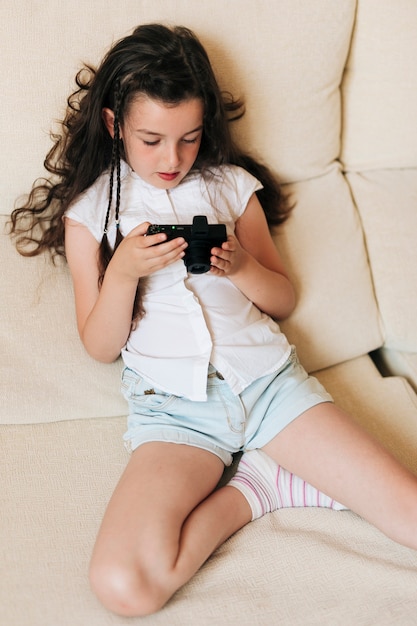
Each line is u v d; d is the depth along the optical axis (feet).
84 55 3.77
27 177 3.93
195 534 3.15
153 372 3.59
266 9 4.02
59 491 3.45
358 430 3.53
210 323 3.64
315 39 4.14
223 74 4.03
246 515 3.41
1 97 3.73
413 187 4.70
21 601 2.97
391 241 4.51
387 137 4.64
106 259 3.72
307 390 3.69
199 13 3.91
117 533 3.04
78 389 3.80
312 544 3.28
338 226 4.47
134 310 3.70
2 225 4.04
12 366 3.76
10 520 3.29
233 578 3.15
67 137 3.82
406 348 4.42
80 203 3.75
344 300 4.33
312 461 3.50
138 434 3.53
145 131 3.43
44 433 3.70
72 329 3.91
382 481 3.34
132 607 2.91
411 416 3.99
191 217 3.79
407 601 3.08
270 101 4.19
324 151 4.51
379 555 3.28
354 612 3.03
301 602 3.06
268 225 4.38
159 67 3.37
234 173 4.06
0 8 3.65
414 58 4.38
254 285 3.86
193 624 2.95
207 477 3.42
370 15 4.31
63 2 3.71
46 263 4.01
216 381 3.57
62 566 3.12
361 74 4.51
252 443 3.67
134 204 3.76
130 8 3.80
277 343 3.79
